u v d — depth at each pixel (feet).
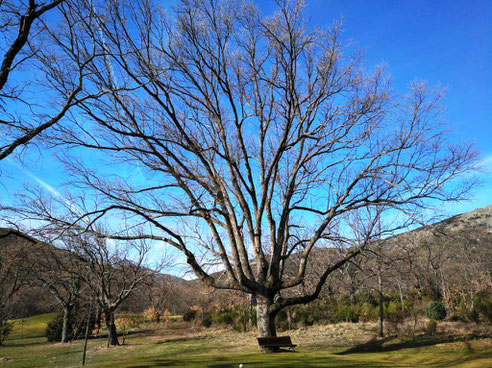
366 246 51.60
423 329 74.33
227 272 48.96
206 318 127.95
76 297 101.09
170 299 171.73
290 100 49.78
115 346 88.07
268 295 50.39
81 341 107.55
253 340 81.05
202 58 50.24
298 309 103.71
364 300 101.24
